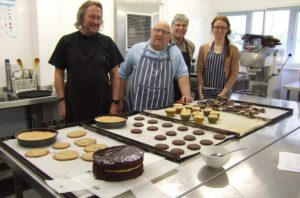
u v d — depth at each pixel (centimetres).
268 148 128
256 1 446
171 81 204
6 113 229
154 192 88
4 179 223
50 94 250
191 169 104
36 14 268
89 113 207
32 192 216
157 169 101
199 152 118
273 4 430
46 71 282
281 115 178
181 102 199
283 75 434
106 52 210
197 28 481
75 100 204
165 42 199
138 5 359
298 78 423
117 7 338
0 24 258
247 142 135
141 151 102
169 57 204
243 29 472
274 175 101
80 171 101
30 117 244
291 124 167
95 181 92
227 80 254
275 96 382
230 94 256
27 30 276
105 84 210
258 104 209
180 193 88
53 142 128
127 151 101
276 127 160
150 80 199
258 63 324
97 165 93
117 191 86
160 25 195
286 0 417
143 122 162
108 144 128
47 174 99
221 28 245
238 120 167
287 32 432
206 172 102
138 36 367
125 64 213
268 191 90
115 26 343
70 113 211
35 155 113
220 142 132
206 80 262
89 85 202
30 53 282
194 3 464
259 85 356
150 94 199
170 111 171
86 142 129
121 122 151
